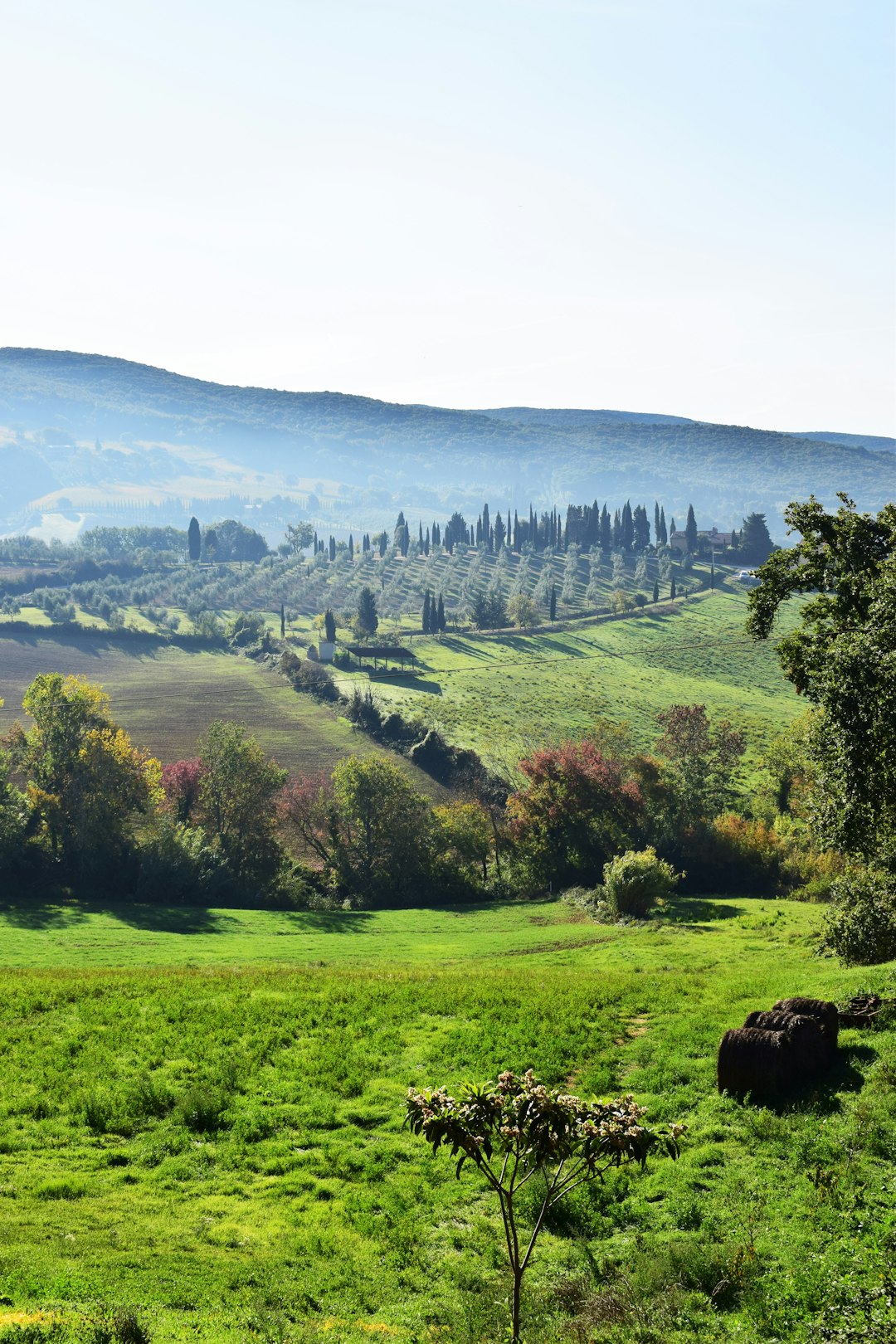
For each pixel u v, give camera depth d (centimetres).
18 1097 2669
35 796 9288
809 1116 2122
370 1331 1495
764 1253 1596
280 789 10388
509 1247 1254
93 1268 1725
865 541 3869
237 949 6619
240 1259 1797
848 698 3136
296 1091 2705
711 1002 3544
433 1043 3102
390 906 9275
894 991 3084
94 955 6162
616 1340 1389
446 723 15150
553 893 9619
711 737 12988
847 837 3497
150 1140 2408
